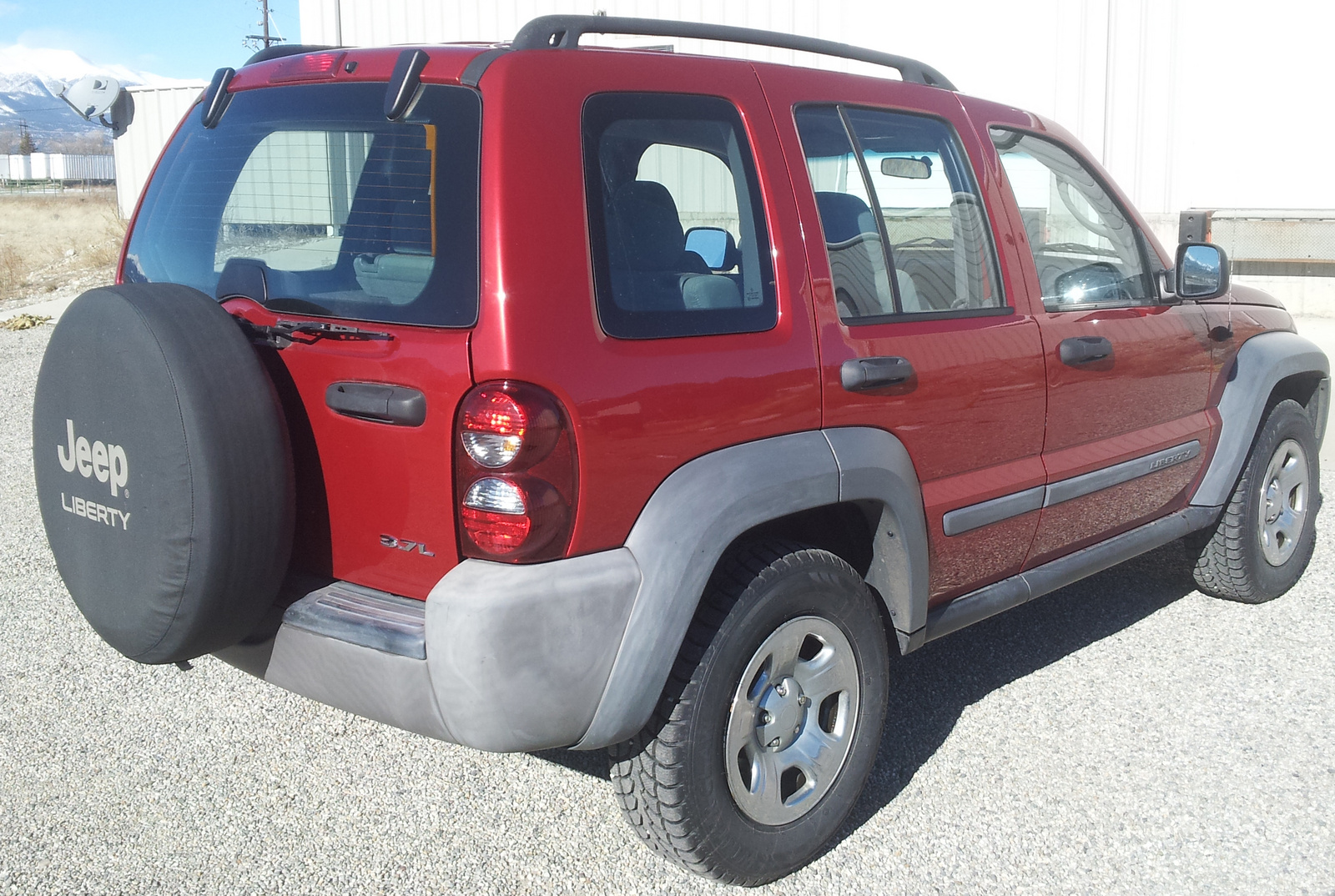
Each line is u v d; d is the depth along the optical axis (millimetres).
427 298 2232
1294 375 4492
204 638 2342
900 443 2824
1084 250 3602
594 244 2303
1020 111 3520
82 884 2627
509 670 2141
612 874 2701
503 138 2229
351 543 2398
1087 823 2895
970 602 3211
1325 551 5055
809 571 2596
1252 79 11469
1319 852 2764
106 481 2363
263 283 2518
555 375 2166
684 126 2543
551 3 13797
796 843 2656
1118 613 4363
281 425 2314
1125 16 11711
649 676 2301
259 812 2957
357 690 2283
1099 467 3512
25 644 4043
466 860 2752
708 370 2410
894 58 3262
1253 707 3527
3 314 15570
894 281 2914
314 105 2535
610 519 2260
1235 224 11781
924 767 3188
